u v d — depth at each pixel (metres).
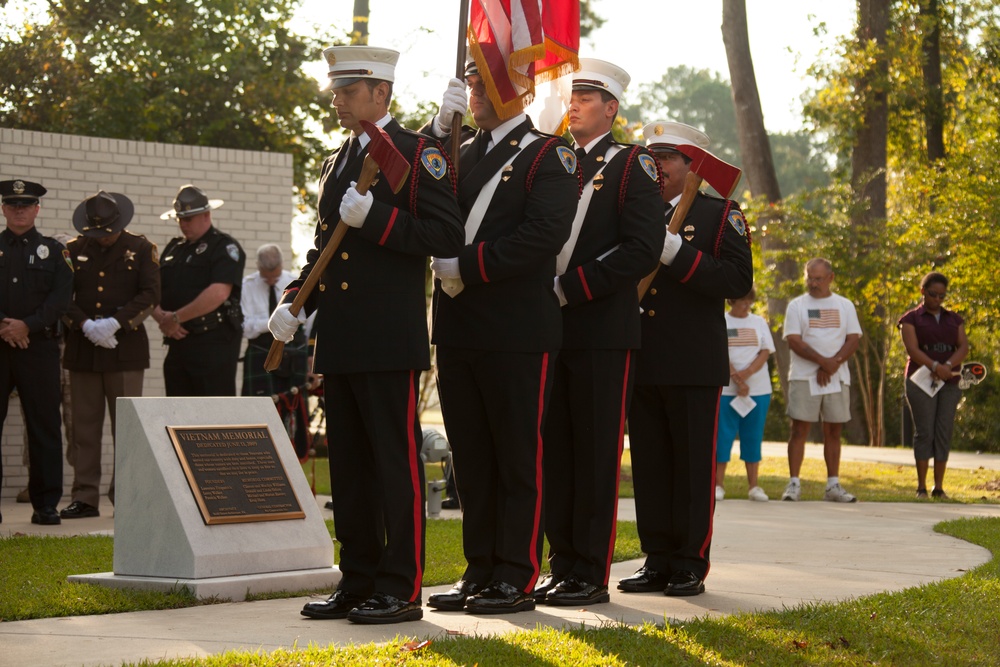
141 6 34.62
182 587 8.87
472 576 8.85
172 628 7.77
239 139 34.94
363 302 8.02
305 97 35.62
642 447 9.75
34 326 13.96
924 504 17.72
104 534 12.66
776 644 7.36
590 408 8.95
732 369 18.34
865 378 37.47
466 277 8.30
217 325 14.95
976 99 43.34
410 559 8.09
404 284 8.08
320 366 8.16
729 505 17.36
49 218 18.92
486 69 8.53
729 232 9.70
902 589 9.42
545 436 9.23
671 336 9.55
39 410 14.15
